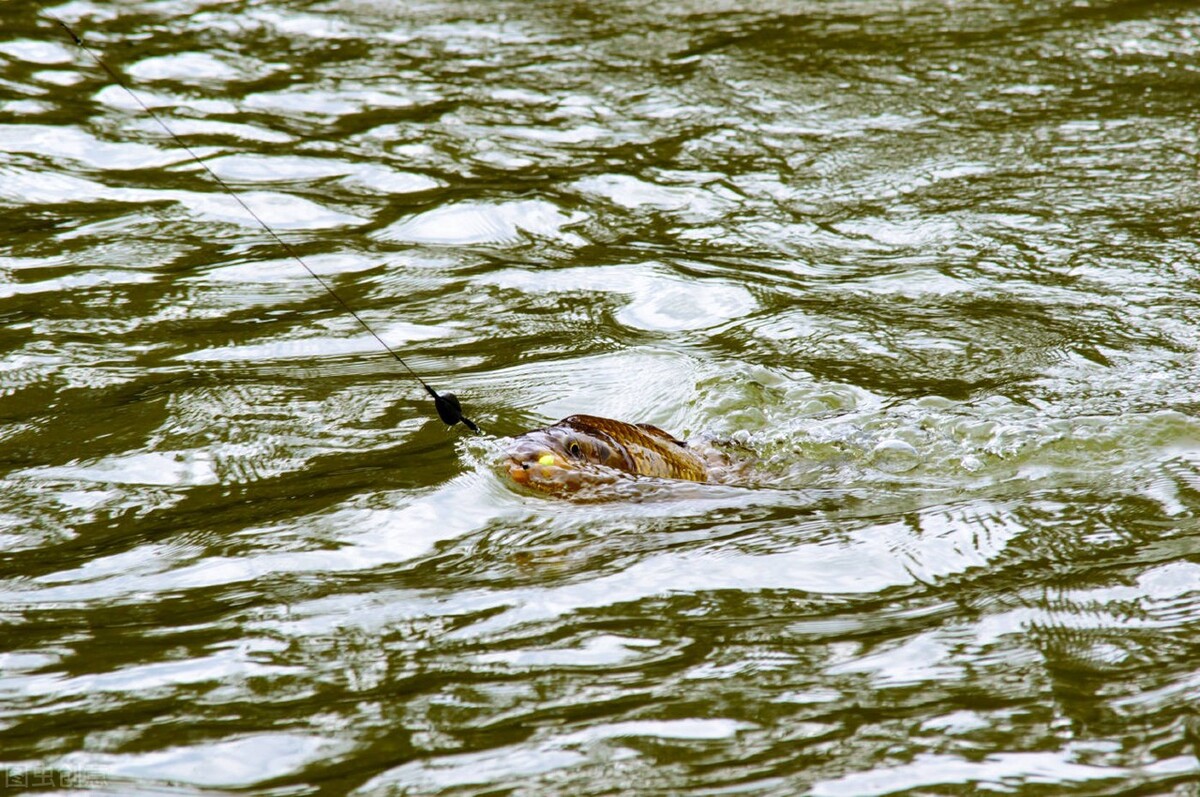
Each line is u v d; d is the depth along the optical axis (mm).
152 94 17953
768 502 7961
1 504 8094
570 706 5641
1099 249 13102
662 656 6035
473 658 6070
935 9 21062
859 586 6711
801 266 13070
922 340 11102
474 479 8203
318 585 6891
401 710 5645
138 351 10836
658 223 14328
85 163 15648
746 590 6688
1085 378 10148
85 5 21203
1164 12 20516
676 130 17047
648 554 7156
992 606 6402
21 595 6891
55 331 11211
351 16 21156
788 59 19266
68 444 9023
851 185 15258
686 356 10742
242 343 11008
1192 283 12180
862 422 9352
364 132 16969
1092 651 5922
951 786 4988
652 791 5035
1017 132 16500
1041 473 8320
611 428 8445
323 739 5449
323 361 10633
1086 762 5102
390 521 7664
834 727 5414
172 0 21625
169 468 8602
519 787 5090
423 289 12430
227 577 7023
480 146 16578
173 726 5570
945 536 7281
